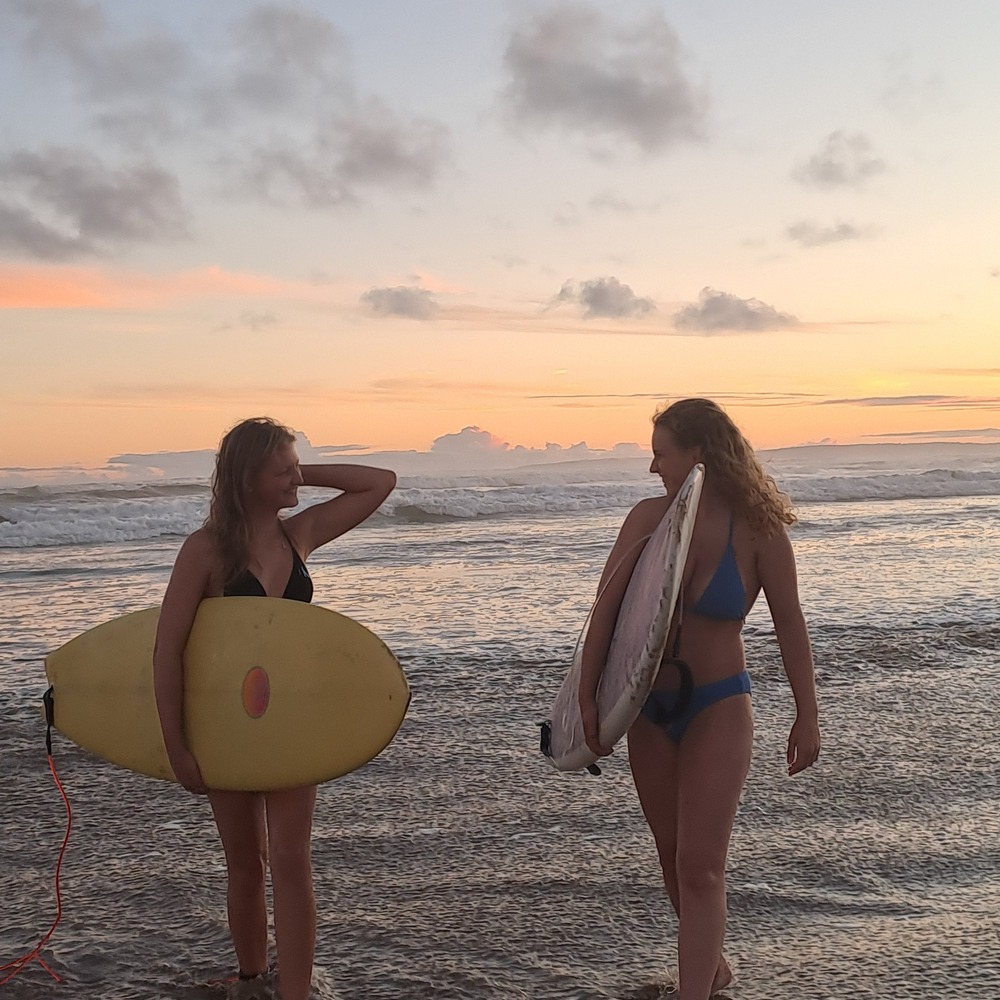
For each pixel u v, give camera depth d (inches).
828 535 599.8
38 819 176.6
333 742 111.7
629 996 120.0
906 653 290.5
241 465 113.5
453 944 132.2
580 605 371.9
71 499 1016.2
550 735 134.0
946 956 127.8
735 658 118.0
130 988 122.4
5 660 294.5
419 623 339.0
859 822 172.4
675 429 119.5
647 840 167.0
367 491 126.9
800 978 122.9
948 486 1037.2
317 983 121.7
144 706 118.6
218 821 117.0
